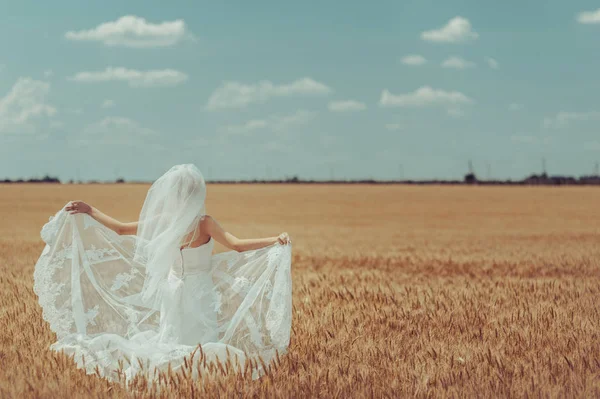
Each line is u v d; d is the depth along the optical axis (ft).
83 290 19.85
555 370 17.71
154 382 15.46
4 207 168.86
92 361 17.63
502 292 34.27
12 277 36.14
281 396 14.94
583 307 29.01
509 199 236.63
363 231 109.91
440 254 63.57
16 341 20.02
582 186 360.69
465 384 16.21
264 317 19.54
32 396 14.46
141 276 20.45
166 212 19.03
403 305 29.58
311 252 65.98
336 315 25.72
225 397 14.76
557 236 97.55
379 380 16.60
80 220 20.07
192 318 18.88
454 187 344.90
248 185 373.20
